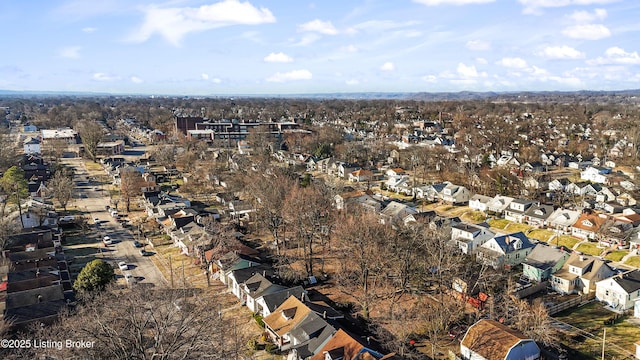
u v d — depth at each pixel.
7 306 39.34
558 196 79.75
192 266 54.44
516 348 32.22
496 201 74.69
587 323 40.31
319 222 56.94
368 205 74.62
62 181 78.75
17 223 63.59
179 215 70.25
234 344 33.72
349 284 48.34
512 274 52.38
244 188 83.56
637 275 45.66
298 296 43.03
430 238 50.44
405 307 43.50
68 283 47.41
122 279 50.50
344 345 33.56
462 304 43.00
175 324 28.53
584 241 60.69
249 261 51.59
